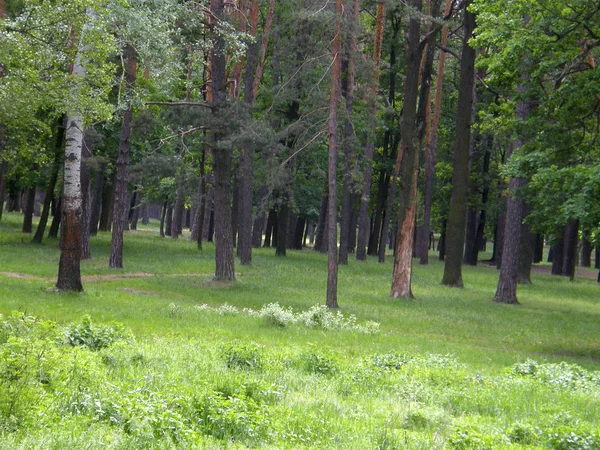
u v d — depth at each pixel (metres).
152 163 31.56
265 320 20.95
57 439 6.21
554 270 58.66
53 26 18.11
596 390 14.54
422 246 55.72
